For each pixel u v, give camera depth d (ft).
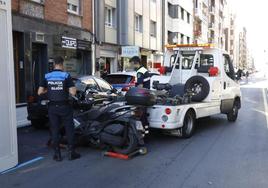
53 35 59.00
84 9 69.92
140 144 24.43
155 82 34.53
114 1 85.15
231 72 39.06
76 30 66.85
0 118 20.16
